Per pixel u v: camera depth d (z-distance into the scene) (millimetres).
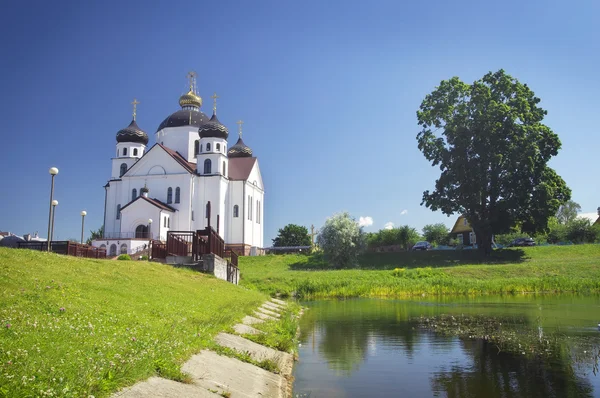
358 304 34250
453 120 62031
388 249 81938
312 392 10977
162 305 14195
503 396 10625
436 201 63594
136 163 69250
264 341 14484
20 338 7316
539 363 13625
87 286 13672
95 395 6043
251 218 75438
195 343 10289
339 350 16047
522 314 25094
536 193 59688
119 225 70188
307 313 28406
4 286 11125
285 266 64625
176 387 7570
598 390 10969
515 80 64375
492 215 61531
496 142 60156
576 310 26781
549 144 61250
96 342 7891
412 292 42812
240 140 87500
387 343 17281
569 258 59188
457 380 11984
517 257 61656
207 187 68812
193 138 77312
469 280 45281
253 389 9383
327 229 65250
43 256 16719
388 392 11047
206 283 24141
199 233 30438
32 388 5523
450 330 19953
